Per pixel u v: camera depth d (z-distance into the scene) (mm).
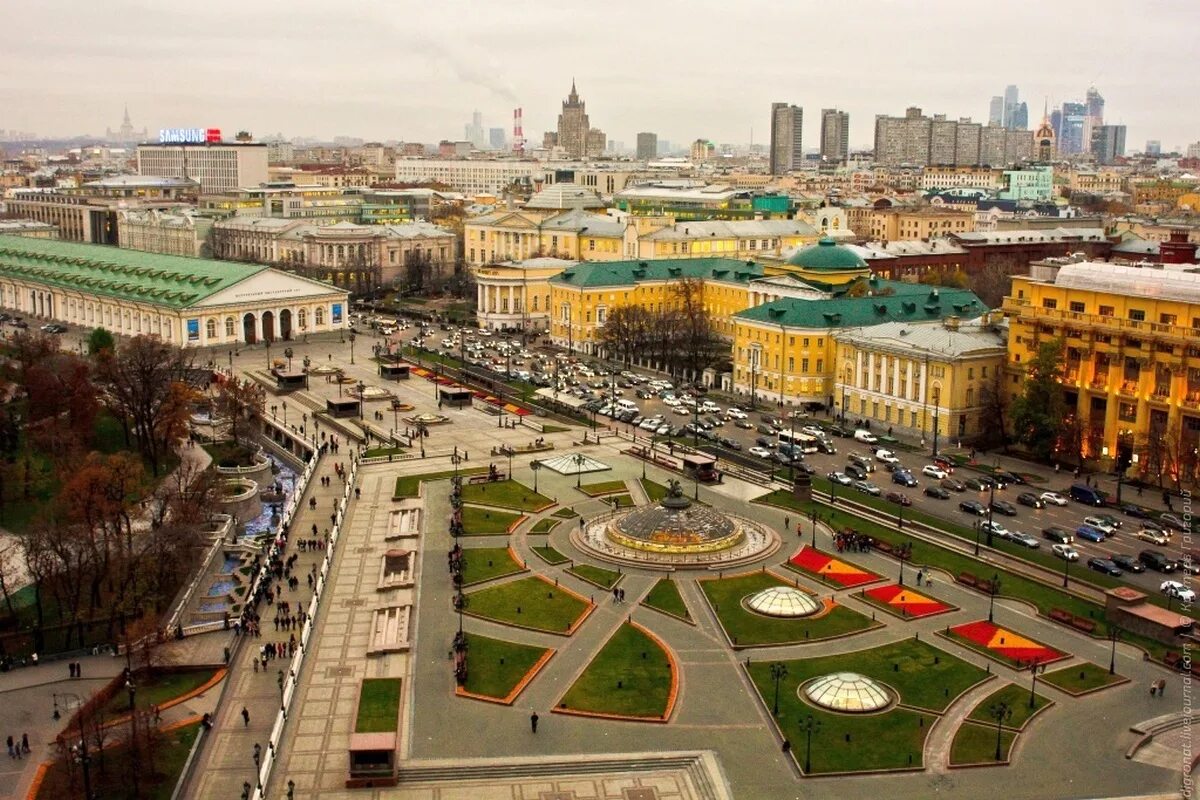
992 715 151125
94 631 186875
